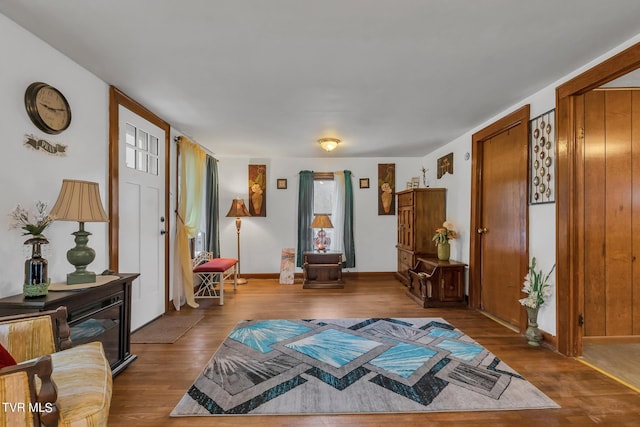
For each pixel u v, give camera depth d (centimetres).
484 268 379
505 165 338
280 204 575
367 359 246
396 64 228
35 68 196
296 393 198
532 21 177
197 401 190
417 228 476
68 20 177
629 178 268
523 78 253
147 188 328
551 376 220
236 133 414
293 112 331
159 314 352
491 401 190
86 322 200
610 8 165
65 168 221
